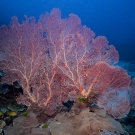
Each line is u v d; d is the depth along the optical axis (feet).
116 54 5.75
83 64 5.75
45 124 4.73
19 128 4.34
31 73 6.06
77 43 5.90
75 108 5.15
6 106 6.32
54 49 6.02
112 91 5.54
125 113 5.32
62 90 5.98
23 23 6.38
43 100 5.95
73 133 4.22
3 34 6.23
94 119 4.50
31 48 6.11
